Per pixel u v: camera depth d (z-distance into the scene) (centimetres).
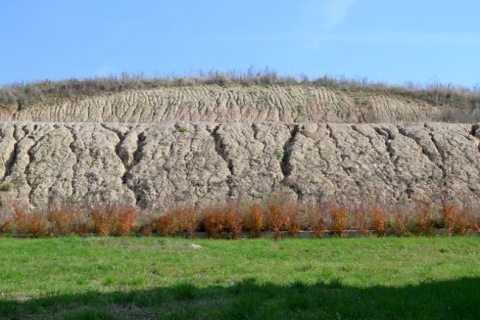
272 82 5650
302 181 2931
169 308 1018
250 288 1142
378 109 5106
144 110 5106
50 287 1189
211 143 3281
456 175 3022
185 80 5728
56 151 3203
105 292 1139
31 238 2119
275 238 2148
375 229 2258
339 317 936
